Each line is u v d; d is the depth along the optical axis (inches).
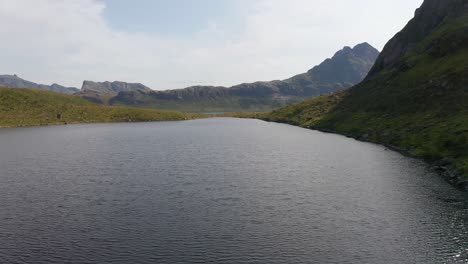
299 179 2960.1
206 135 7322.8
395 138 4736.7
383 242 1701.5
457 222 1899.6
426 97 5669.3
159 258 1581.0
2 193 2596.0
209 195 2502.5
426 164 3344.0
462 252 1579.7
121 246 1697.8
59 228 1915.6
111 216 2087.8
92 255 1612.9
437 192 2434.8
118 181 2950.3
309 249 1649.9
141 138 6771.7
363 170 3240.7
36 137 7057.1
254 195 2495.1
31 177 3127.5
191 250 1653.5
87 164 3774.6
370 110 7052.2
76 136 7263.8
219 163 3779.5
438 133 4042.8
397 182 2751.0
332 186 2709.2
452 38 7032.5
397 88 7007.9
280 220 2001.7
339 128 6973.4
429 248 1626.5
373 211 2118.6
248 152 4608.8
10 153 4680.1
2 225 1961.1
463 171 2714.1
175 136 7170.3
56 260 1568.7
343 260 1542.8
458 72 5585.6
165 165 3681.1
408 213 2060.8
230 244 1710.1
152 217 2066.9
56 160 4060.0
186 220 2015.3
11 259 1576.0
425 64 7140.8
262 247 1676.9
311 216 2058.3
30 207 2265.0
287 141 5812.0
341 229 1863.9
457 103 4803.2
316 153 4365.2
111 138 6801.2
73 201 2386.8
